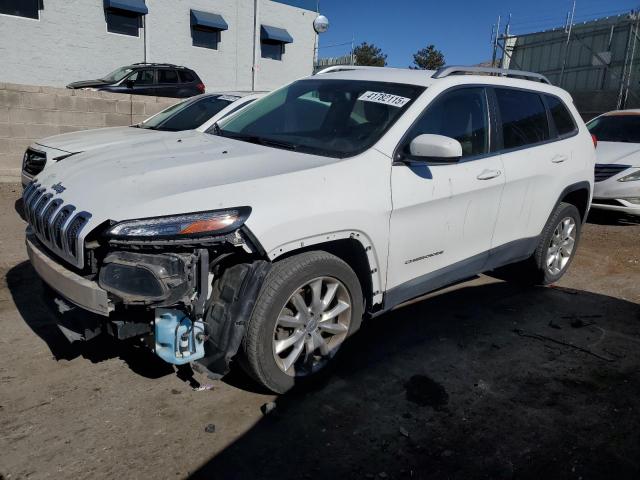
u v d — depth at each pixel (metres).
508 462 2.78
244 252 2.92
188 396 3.20
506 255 4.55
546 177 4.68
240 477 2.58
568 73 18.72
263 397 3.23
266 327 2.97
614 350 4.04
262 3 20.75
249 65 20.97
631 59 16.69
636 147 8.60
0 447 2.70
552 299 5.03
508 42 20.55
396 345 3.95
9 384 3.22
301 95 4.33
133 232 2.70
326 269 3.16
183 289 2.73
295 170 3.12
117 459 2.65
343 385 3.39
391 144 3.50
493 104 4.31
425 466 2.72
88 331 2.91
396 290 3.61
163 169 3.17
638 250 6.94
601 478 2.70
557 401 3.33
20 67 15.45
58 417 2.95
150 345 2.93
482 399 3.32
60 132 9.30
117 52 17.30
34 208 3.31
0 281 4.77
